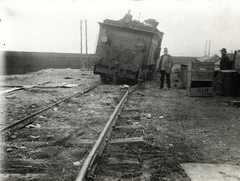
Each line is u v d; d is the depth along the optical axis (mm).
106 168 3693
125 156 4133
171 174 3598
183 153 4426
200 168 3783
